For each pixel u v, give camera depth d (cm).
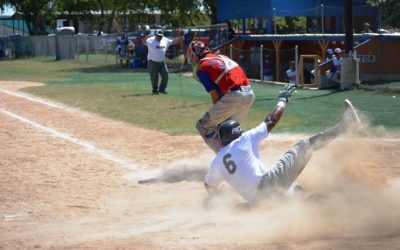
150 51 3553
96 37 8194
